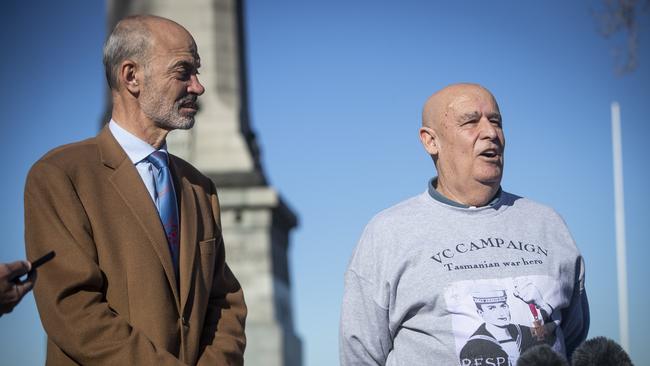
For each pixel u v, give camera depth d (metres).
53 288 4.82
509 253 5.41
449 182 5.59
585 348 4.42
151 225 5.06
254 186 25.92
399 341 5.50
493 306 5.29
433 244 5.45
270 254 25.86
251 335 25.64
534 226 5.54
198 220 5.30
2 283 4.45
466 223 5.49
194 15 26.58
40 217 4.93
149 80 5.21
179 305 5.05
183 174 5.42
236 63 26.66
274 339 25.66
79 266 4.84
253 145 26.53
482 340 5.24
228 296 5.39
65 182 4.99
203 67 26.39
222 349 5.13
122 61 5.23
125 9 26.39
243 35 28.02
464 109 5.55
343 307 5.65
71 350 4.77
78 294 4.82
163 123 5.26
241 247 25.86
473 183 5.52
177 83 5.24
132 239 5.01
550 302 5.34
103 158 5.14
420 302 5.37
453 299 5.31
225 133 26.20
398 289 5.46
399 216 5.59
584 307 5.64
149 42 5.23
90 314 4.78
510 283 5.33
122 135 5.24
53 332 4.80
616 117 18.58
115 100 5.31
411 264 5.44
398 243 5.50
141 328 4.91
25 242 4.96
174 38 5.27
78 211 4.96
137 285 4.95
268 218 25.81
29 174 5.05
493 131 5.52
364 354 5.57
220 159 26.08
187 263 5.13
